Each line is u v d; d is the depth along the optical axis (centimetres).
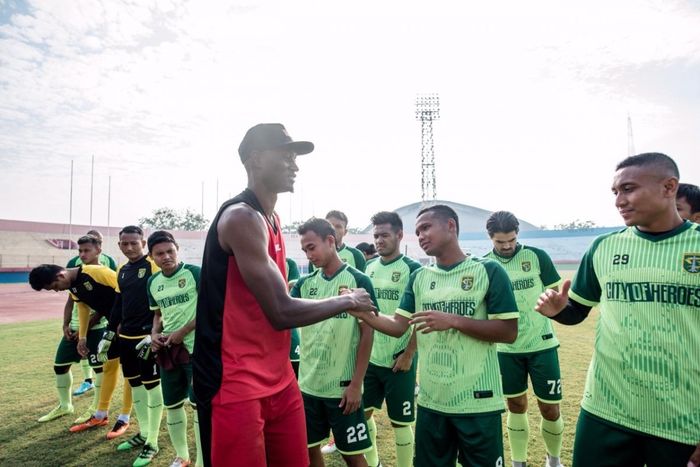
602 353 213
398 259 442
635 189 199
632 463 201
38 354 838
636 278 202
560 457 378
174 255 407
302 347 315
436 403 256
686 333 187
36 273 454
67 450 421
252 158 199
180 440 385
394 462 386
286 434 200
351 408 284
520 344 375
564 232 3769
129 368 437
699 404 183
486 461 241
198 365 187
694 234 193
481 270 263
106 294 480
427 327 245
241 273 173
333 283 323
